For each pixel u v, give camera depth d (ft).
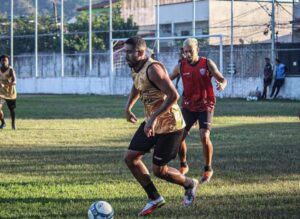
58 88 191.11
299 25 172.24
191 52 42.93
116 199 36.45
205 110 42.70
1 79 75.92
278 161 50.29
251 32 219.82
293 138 66.28
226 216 32.53
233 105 122.93
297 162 49.83
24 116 97.14
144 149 32.73
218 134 70.18
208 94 43.06
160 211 33.60
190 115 43.01
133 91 34.37
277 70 145.69
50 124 83.30
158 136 32.55
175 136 32.71
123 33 213.05
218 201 35.94
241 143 62.08
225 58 158.40
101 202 30.01
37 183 41.16
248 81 153.99
